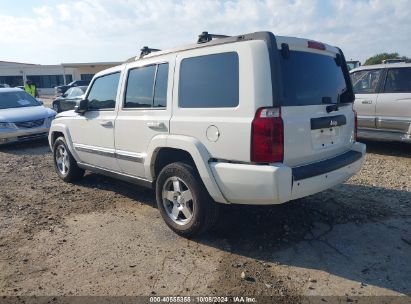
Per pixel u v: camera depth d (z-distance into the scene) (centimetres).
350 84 445
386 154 781
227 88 357
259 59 335
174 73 410
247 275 335
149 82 446
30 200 559
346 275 331
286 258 363
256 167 335
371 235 405
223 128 355
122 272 347
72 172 632
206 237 412
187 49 402
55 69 5388
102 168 554
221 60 364
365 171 652
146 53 480
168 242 405
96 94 545
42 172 736
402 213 461
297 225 434
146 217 479
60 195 580
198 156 375
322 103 383
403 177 611
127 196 566
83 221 471
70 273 348
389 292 305
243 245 392
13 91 1171
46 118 1054
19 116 1017
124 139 482
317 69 391
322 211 471
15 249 398
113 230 441
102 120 518
